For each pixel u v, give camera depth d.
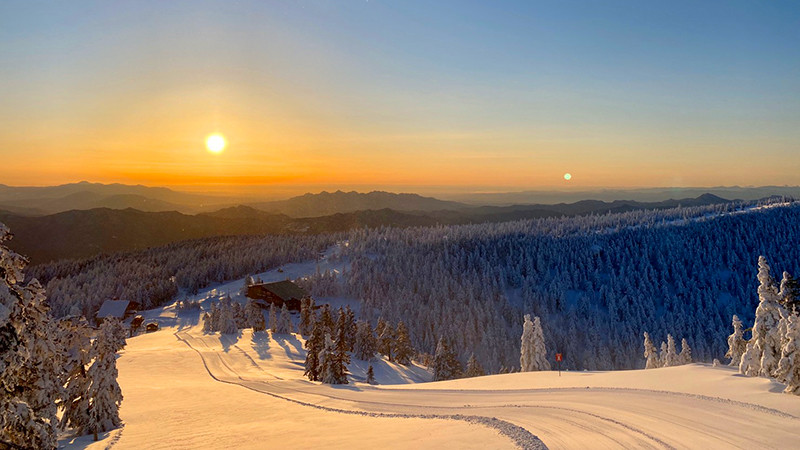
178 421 29.20
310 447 19.70
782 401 21.12
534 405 25.45
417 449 17.77
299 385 45.69
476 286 180.88
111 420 27.06
